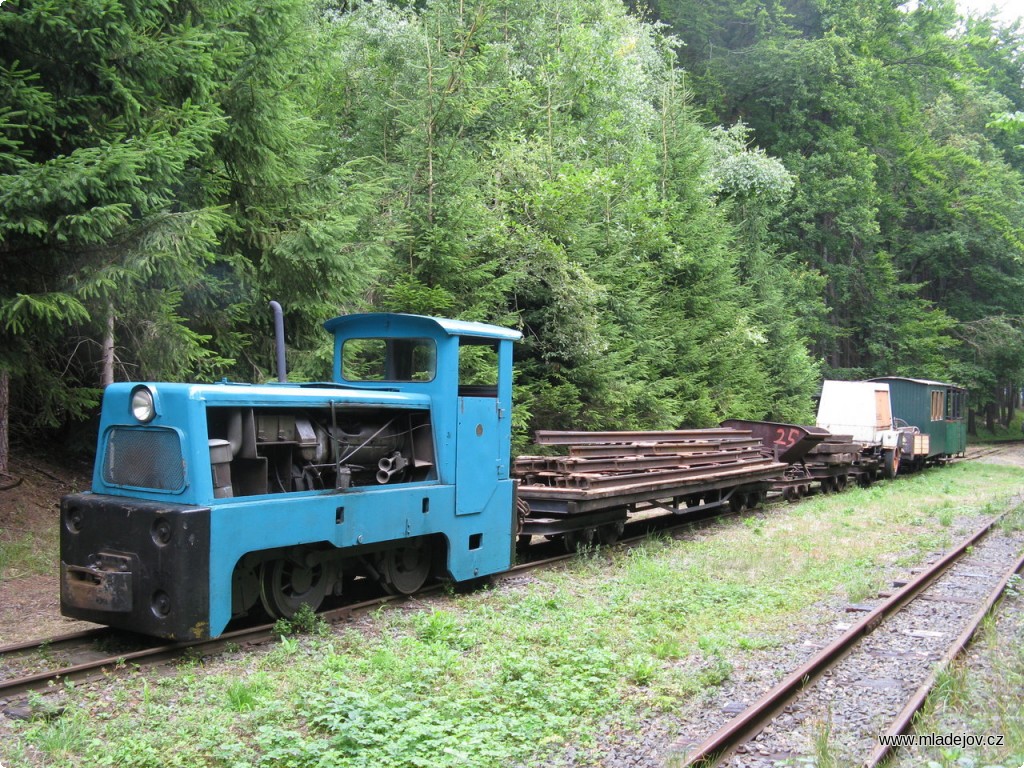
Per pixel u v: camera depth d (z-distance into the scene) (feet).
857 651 21.59
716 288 74.54
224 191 32.63
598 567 32.09
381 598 25.46
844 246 118.21
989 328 129.18
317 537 22.13
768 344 88.94
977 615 24.26
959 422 98.07
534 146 55.72
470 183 49.29
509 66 64.03
